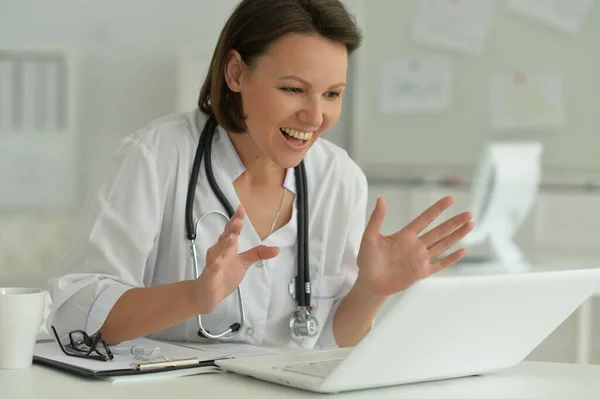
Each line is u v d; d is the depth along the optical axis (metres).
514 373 1.39
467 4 4.87
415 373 1.25
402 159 4.91
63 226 4.87
